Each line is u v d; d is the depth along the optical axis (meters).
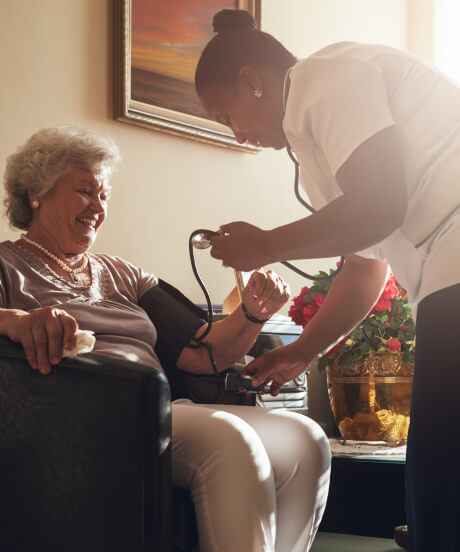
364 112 1.14
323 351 1.78
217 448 1.39
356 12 3.82
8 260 1.65
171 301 1.90
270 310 1.81
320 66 1.22
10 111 2.25
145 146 2.67
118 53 2.55
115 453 1.20
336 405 2.35
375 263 1.72
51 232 1.73
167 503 1.20
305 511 1.59
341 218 1.14
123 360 1.24
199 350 1.85
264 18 3.26
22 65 2.29
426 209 1.18
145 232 2.64
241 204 3.06
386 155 1.13
